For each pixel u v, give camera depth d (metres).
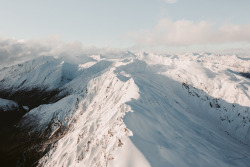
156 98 101.31
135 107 73.81
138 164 39.78
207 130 91.12
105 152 50.50
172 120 81.88
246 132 124.12
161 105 94.69
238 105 140.88
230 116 136.00
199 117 118.12
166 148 48.34
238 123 130.88
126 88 125.25
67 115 167.50
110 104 123.31
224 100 146.75
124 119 56.94
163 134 59.41
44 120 166.25
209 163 48.66
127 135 49.06
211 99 149.00
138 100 84.62
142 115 66.00
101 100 153.38
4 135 152.00
